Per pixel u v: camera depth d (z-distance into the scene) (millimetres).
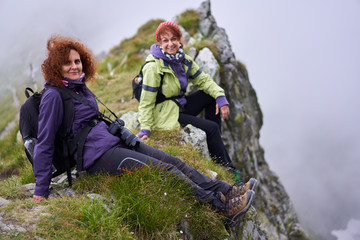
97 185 2943
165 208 2678
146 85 4617
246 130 10648
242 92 10867
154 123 4934
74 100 2842
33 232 2148
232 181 4477
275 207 12242
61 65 2766
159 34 4590
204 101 5188
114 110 8359
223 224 3125
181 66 4781
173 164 3107
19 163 6922
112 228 2318
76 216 2365
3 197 2715
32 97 2816
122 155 2836
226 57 10133
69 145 2848
